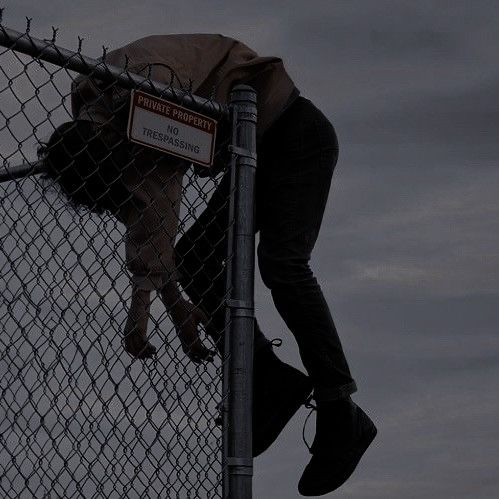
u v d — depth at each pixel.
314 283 3.31
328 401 3.34
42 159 2.91
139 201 3.01
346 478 3.44
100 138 2.90
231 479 3.03
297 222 3.29
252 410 3.40
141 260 2.98
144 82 2.95
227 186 3.39
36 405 2.56
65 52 2.73
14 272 2.56
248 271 3.16
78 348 2.66
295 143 3.33
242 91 3.21
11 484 2.49
